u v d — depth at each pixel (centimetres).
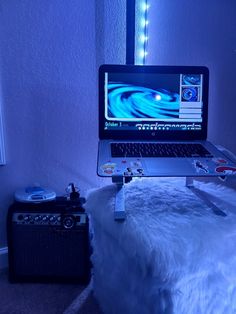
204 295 70
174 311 67
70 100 139
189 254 70
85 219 122
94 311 111
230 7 122
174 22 137
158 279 69
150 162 90
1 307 114
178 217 82
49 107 135
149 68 106
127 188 105
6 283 128
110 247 93
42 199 125
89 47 138
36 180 139
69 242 124
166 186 108
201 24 130
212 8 126
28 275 127
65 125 140
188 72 107
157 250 69
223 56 127
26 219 122
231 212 87
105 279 99
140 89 106
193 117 109
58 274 127
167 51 141
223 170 86
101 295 104
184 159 92
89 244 123
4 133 129
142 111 107
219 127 133
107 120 107
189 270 69
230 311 73
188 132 109
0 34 121
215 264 71
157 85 107
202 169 86
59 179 143
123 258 85
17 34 124
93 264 108
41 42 129
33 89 131
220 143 133
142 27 142
